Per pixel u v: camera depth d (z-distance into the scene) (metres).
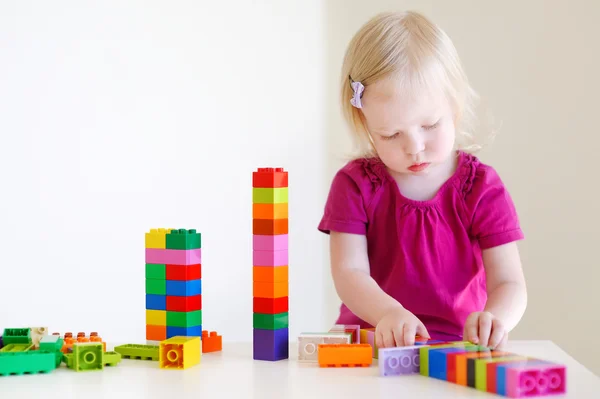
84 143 1.88
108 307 1.90
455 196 1.18
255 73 2.02
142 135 1.93
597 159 1.83
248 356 0.93
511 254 1.16
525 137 1.89
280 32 2.05
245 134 2.02
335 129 2.07
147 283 0.97
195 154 1.98
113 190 1.91
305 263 2.06
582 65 1.83
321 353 0.85
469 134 1.24
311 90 2.07
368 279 1.11
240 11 2.01
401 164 1.10
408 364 0.82
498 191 1.18
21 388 0.75
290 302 2.04
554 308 1.87
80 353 0.84
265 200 0.89
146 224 1.93
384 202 1.20
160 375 0.81
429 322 1.19
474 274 1.19
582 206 1.85
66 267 1.86
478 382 0.73
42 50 1.84
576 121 1.85
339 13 2.06
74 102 1.87
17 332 0.93
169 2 1.96
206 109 1.99
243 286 2.02
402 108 1.06
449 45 1.12
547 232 1.88
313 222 2.06
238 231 2.01
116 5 1.91
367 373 0.82
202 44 1.99
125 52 1.91
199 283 0.97
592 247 1.84
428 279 1.18
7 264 1.80
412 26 1.11
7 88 1.80
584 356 1.85
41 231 1.84
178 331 0.95
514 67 1.89
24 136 1.82
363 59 1.09
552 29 1.86
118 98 1.91
